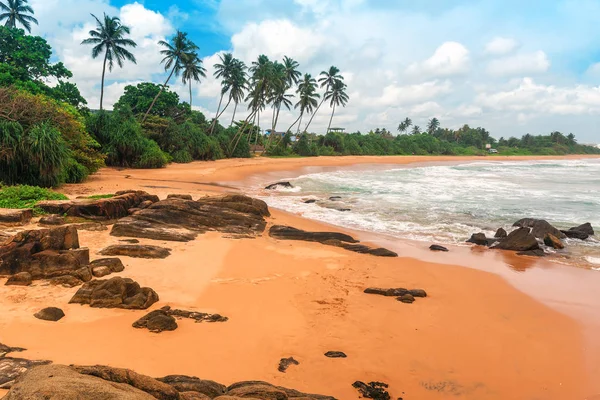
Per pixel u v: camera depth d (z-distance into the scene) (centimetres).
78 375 349
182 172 3653
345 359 643
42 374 341
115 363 536
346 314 823
